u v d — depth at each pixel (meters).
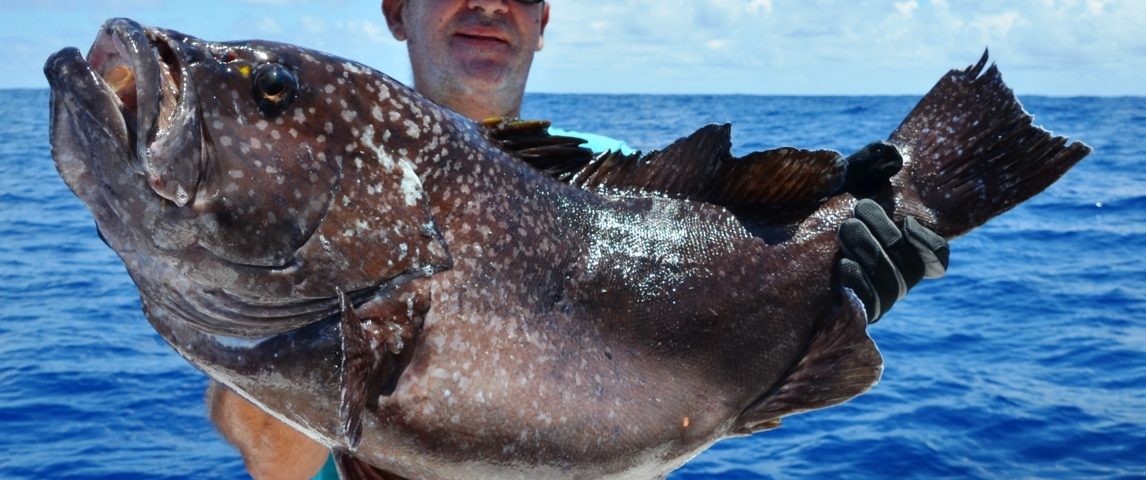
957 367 2.88
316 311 0.76
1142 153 8.74
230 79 0.73
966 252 4.47
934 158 0.99
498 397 0.80
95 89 0.68
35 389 2.67
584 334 0.85
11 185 7.12
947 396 2.63
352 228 0.76
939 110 1.00
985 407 2.55
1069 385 2.72
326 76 0.77
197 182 0.71
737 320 0.91
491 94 1.25
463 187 0.81
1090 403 2.58
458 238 0.80
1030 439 2.38
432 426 0.79
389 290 0.77
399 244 0.77
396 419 0.78
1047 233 4.88
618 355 0.86
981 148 0.99
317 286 0.75
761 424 0.93
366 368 0.74
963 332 3.23
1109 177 6.95
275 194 0.74
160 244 0.72
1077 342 3.10
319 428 0.79
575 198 0.89
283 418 0.80
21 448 2.32
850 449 2.33
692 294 0.90
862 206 0.93
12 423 2.46
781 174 0.94
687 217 0.92
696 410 0.89
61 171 0.71
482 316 0.80
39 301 3.60
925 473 2.22
